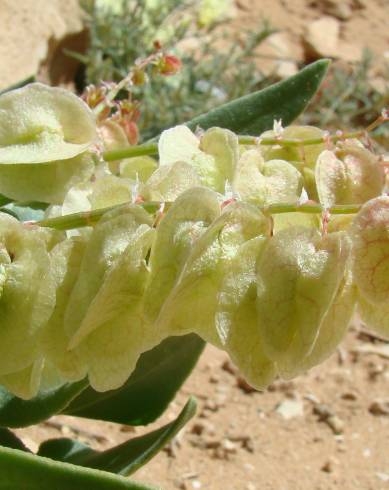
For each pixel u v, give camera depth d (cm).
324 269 9
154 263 9
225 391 23
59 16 31
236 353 9
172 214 9
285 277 9
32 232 10
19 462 9
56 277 10
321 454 21
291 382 23
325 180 12
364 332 26
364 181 12
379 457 21
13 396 13
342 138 13
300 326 9
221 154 12
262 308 9
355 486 20
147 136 31
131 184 11
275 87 17
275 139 13
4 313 10
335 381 23
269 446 21
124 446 13
